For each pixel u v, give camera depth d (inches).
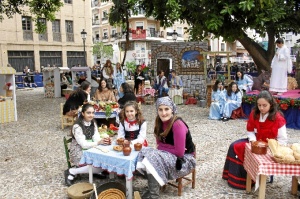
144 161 140.7
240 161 165.5
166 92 527.8
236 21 378.9
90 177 164.4
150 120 377.7
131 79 840.3
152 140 280.2
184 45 569.6
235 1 344.2
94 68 970.7
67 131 323.3
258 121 160.2
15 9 618.5
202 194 162.2
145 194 149.0
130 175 143.9
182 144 145.8
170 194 162.6
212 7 355.3
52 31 1100.5
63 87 681.6
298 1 440.8
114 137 259.6
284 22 430.0
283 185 174.6
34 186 177.8
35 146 265.4
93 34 1843.0
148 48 1505.9
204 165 208.1
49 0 606.2
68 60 1154.0
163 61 605.9
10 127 349.7
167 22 449.1
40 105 534.3
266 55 492.7
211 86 476.7
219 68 863.1
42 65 1087.6
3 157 235.0
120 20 615.8
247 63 1254.9
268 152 149.9
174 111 150.3
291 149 139.9
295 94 371.9
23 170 205.0
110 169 151.6
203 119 379.6
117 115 303.9
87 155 160.7
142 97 534.6
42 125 357.7
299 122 319.6
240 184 167.0
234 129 320.8
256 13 350.6
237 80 464.1
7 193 169.2
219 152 237.8
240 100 373.4
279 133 155.8
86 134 175.6
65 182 179.2
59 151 248.2
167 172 144.6
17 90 856.3
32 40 1051.3
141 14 1449.3
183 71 574.9
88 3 1189.7
